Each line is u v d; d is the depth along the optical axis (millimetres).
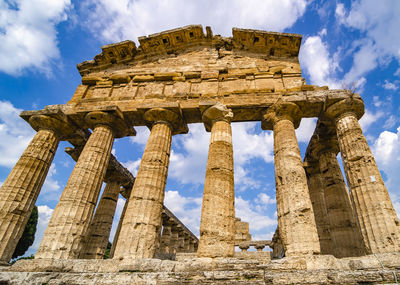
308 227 9930
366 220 10320
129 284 8164
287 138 12719
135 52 19344
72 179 12867
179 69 17750
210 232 10297
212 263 9055
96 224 19516
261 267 8727
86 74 19562
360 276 7652
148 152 13727
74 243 11391
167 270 9086
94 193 13148
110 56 19266
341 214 14922
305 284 7641
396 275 7477
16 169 13664
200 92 16047
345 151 12391
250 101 14609
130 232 10984
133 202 11984
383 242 9430
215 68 17328
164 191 13141
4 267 9969
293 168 11602
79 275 8891
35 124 15680
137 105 15383
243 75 16406
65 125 15945
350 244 13805
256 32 17281
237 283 7633
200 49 18844
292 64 16734
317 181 19172
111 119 15172
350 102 13133
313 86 14930
